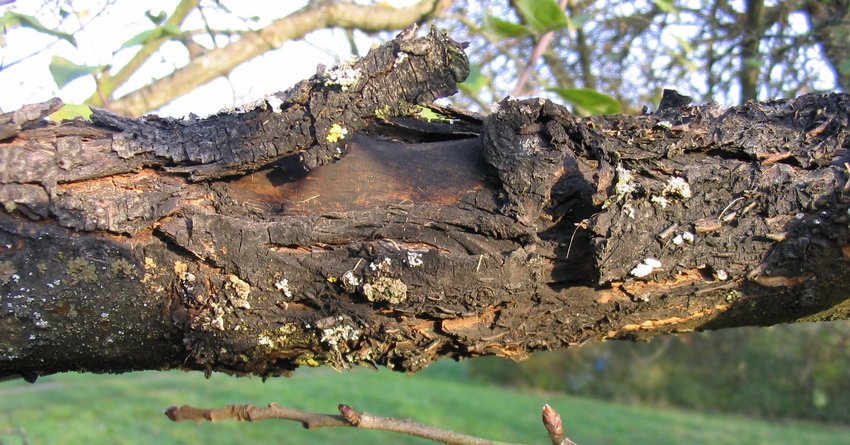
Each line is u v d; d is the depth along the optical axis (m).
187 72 0.40
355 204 0.22
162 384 1.72
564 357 2.28
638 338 0.25
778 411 1.77
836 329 1.65
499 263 0.21
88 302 0.20
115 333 0.21
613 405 1.96
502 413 1.71
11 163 0.20
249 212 0.22
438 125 0.24
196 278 0.21
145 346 0.22
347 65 0.21
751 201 0.22
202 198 0.22
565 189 0.22
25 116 0.20
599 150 0.22
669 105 0.24
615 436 1.47
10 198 0.20
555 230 0.22
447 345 0.23
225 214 0.22
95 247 0.20
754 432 1.55
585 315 0.23
